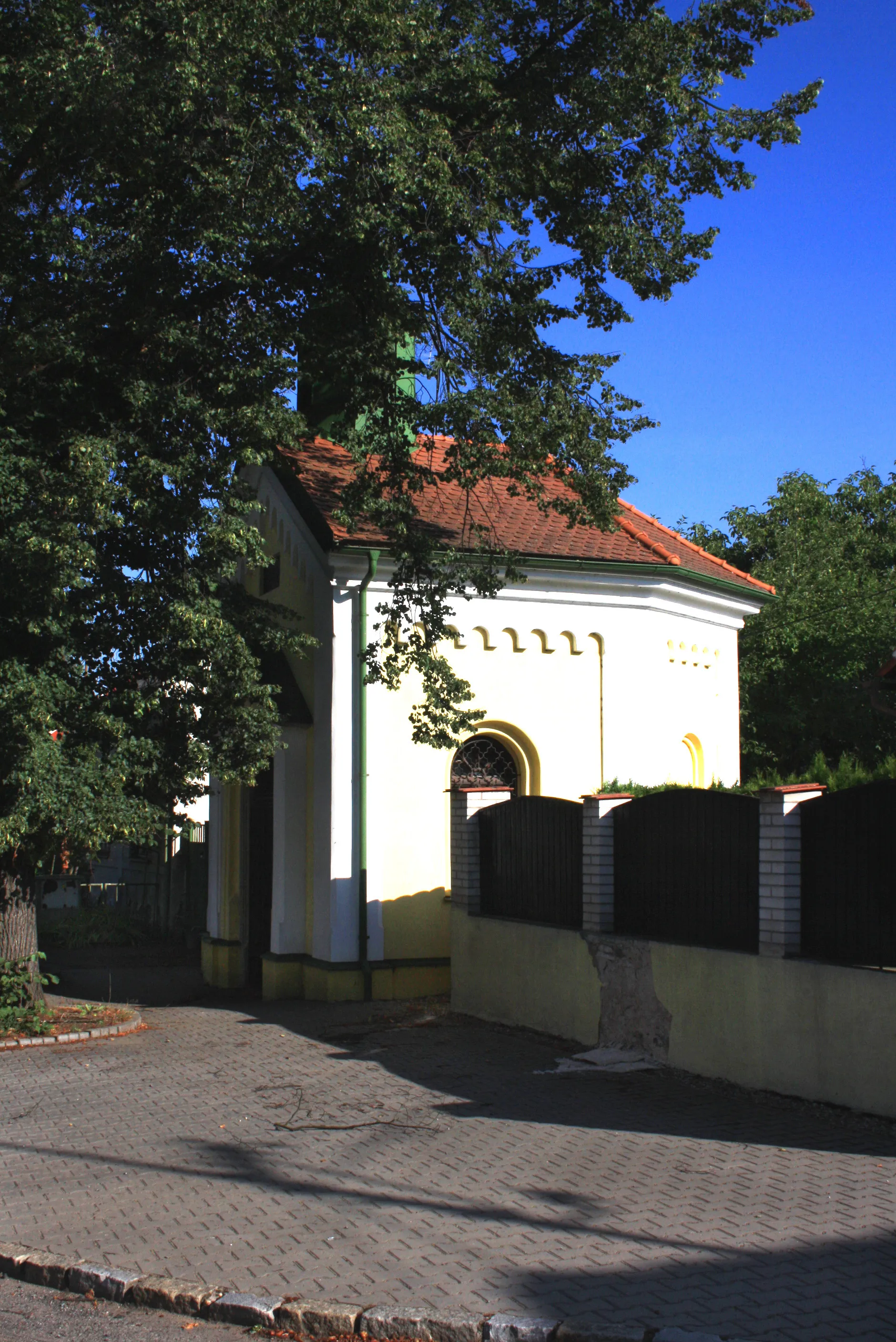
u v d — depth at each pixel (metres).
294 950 14.05
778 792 8.41
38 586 9.48
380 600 13.73
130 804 10.63
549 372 12.72
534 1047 10.55
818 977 8.05
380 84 10.87
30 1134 8.18
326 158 10.71
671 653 16.23
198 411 10.82
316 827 13.84
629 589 15.23
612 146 12.23
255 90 11.20
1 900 12.09
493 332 12.56
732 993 8.81
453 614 12.73
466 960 12.35
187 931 21.05
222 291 11.77
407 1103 8.73
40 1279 5.69
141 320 10.98
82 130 10.48
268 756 11.59
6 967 12.03
